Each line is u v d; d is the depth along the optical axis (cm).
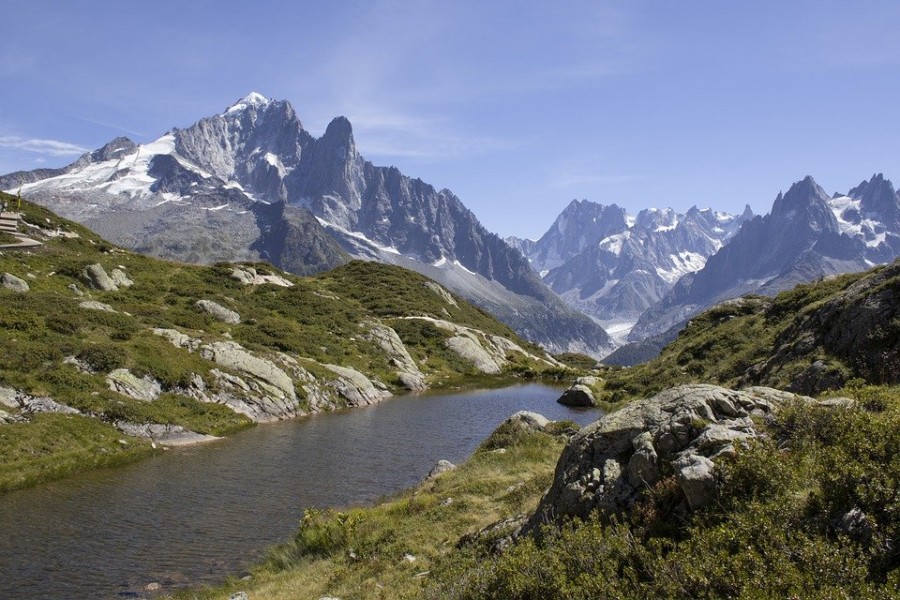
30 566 1973
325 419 5294
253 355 5678
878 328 2319
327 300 9912
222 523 2483
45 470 2984
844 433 969
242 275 9825
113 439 3553
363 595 1457
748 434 1077
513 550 1055
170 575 1956
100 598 1777
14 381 3594
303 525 2173
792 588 653
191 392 4641
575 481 1215
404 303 12800
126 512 2552
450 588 1145
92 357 4228
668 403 1234
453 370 10069
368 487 3130
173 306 7206
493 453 2961
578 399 6625
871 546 716
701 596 727
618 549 912
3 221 8331
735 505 880
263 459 3656
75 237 9200
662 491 1028
